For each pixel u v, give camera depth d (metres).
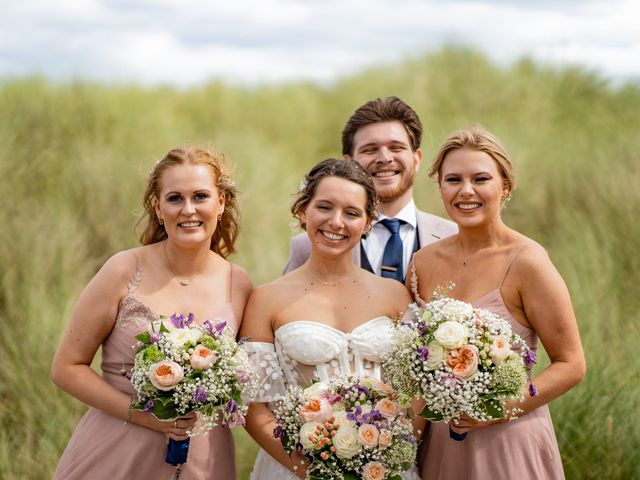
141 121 10.00
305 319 3.12
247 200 8.05
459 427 2.93
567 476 3.96
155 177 3.15
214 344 2.79
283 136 13.07
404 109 3.91
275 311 3.15
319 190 3.13
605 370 4.31
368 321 3.15
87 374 3.01
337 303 3.17
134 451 2.96
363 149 3.87
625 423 4.02
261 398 3.06
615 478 3.93
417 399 3.06
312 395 2.87
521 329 3.05
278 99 13.96
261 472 3.20
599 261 5.91
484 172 3.06
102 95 10.19
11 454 4.45
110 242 7.01
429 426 3.26
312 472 2.84
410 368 2.78
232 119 13.10
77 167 7.89
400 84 13.43
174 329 2.81
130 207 7.33
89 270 6.43
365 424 2.74
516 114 11.52
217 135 10.27
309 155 12.45
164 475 2.98
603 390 4.16
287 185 8.82
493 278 3.09
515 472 2.98
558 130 10.80
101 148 8.61
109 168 7.90
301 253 3.92
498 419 2.92
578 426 4.04
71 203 7.37
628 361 4.44
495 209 3.11
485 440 3.02
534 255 3.03
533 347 3.11
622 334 4.80
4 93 9.45
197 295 3.12
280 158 10.12
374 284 3.27
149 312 3.01
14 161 7.78
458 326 2.75
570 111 11.82
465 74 12.87
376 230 3.91
